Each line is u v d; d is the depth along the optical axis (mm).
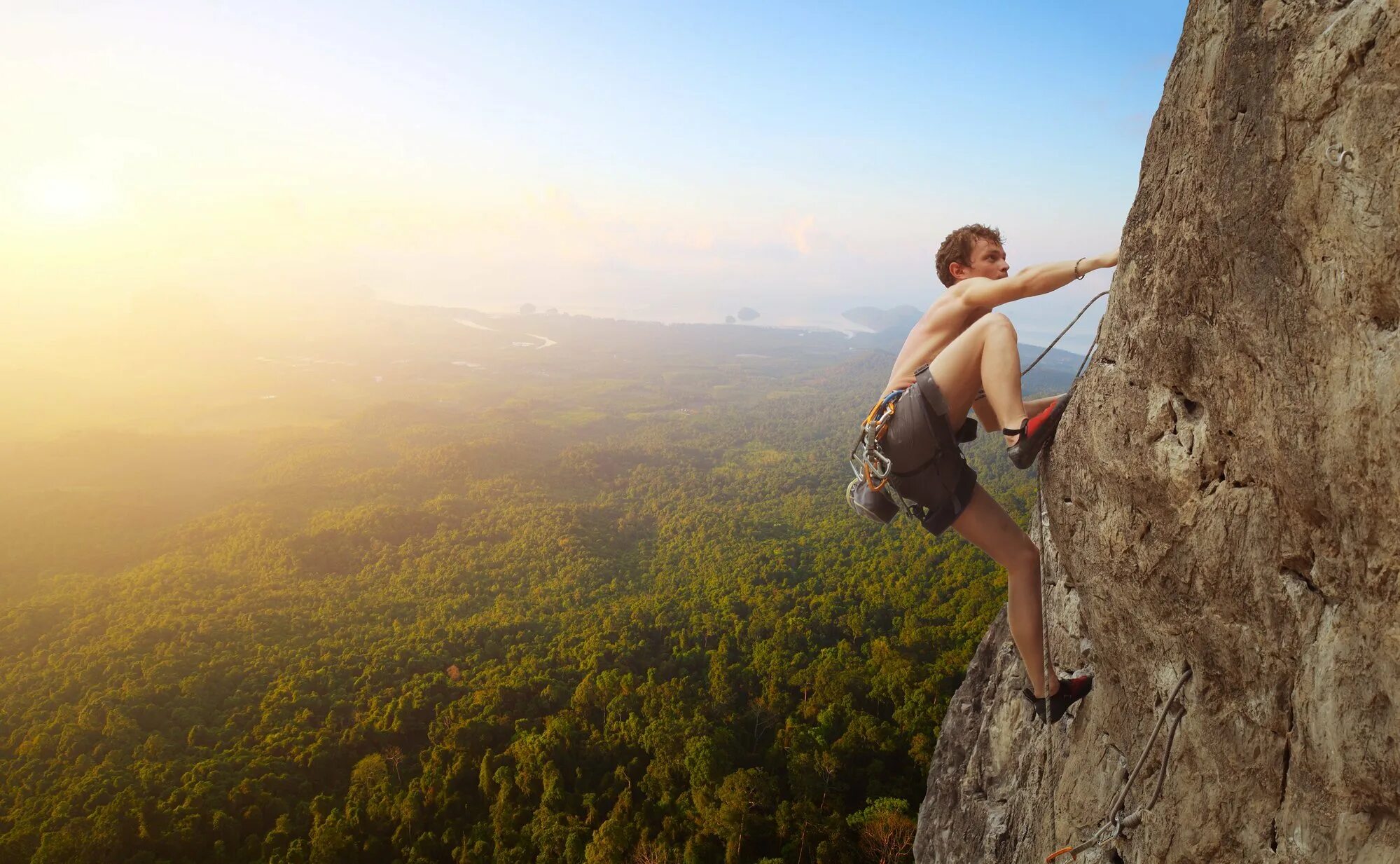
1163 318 2535
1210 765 2605
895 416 3219
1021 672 6449
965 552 66062
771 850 28594
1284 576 2225
